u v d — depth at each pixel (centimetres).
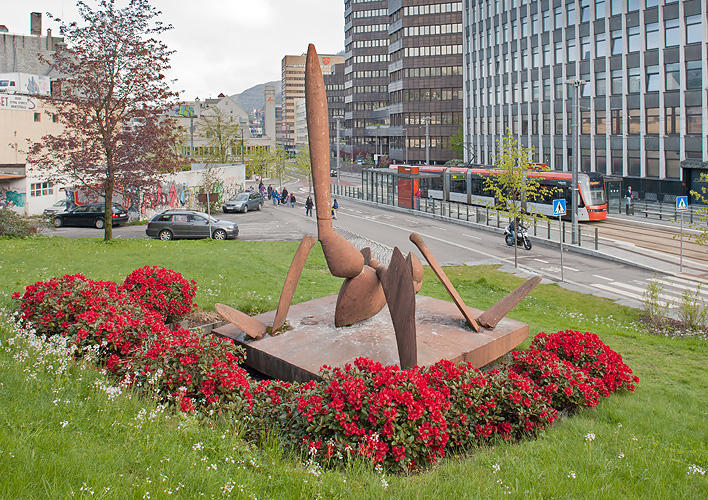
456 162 5516
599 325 1379
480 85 6769
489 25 6431
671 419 754
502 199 2403
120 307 942
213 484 485
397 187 4709
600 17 4625
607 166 4691
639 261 2333
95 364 781
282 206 5038
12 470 447
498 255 2567
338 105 15312
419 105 9100
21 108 3900
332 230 951
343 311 1012
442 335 996
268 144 12812
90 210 3253
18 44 5112
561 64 5166
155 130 2192
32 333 813
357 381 636
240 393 697
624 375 867
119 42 2155
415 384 646
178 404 669
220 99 12069
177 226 2797
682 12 3969
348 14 12975
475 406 687
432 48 8931
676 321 1443
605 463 600
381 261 2277
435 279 1986
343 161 13238
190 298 1179
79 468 472
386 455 595
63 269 1608
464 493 514
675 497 533
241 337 991
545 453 625
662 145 4188
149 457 519
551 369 796
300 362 878
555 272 2178
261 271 1820
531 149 2395
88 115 2208
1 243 2053
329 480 525
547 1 5297
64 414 586
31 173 3925
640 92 4322
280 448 599
